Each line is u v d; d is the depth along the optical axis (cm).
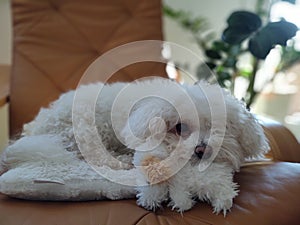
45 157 43
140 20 83
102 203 39
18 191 39
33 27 78
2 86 75
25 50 76
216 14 119
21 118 72
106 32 81
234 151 42
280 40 76
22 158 43
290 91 111
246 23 79
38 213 37
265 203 39
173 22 118
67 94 55
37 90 74
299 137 111
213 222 36
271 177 44
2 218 37
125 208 38
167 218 36
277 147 54
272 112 112
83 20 80
